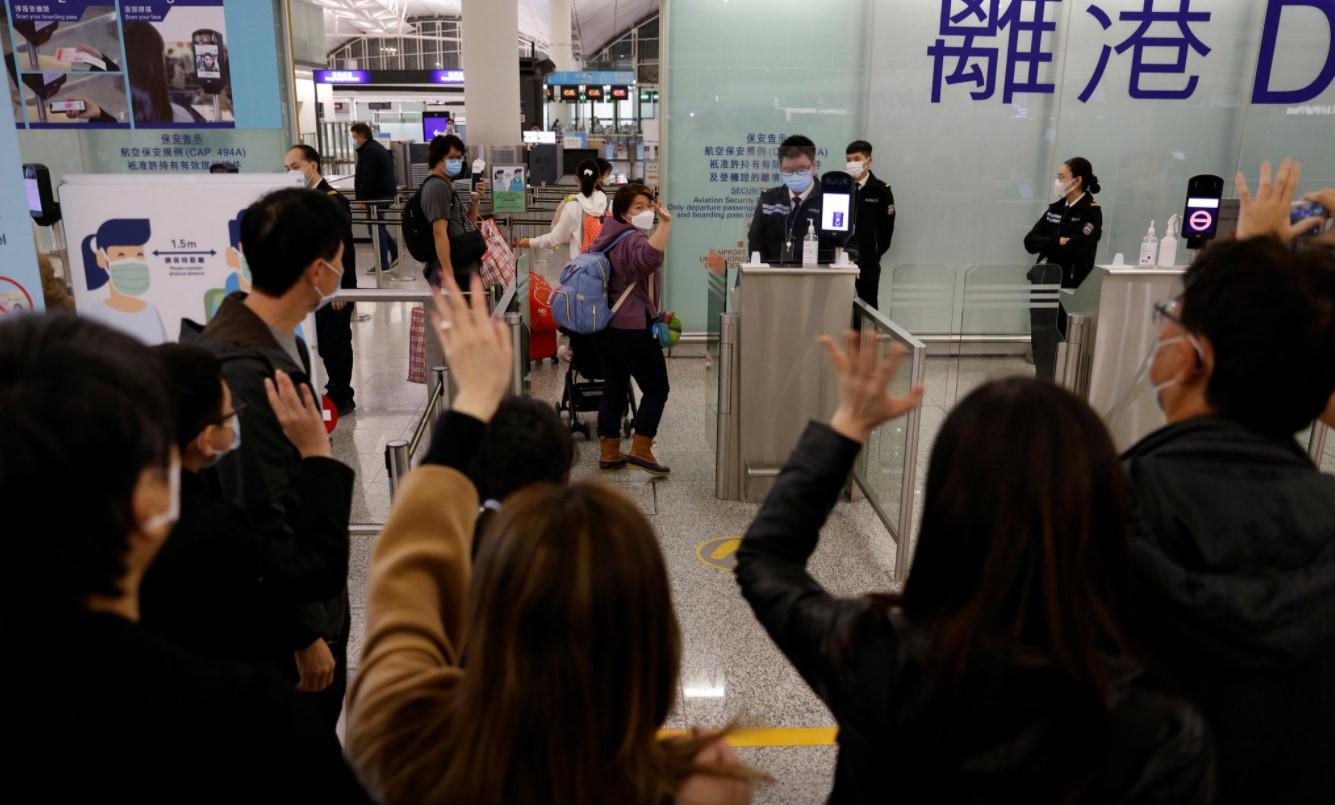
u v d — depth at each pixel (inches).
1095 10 260.2
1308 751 41.4
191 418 52.3
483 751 32.0
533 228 502.9
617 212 171.2
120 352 27.9
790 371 166.1
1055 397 34.4
